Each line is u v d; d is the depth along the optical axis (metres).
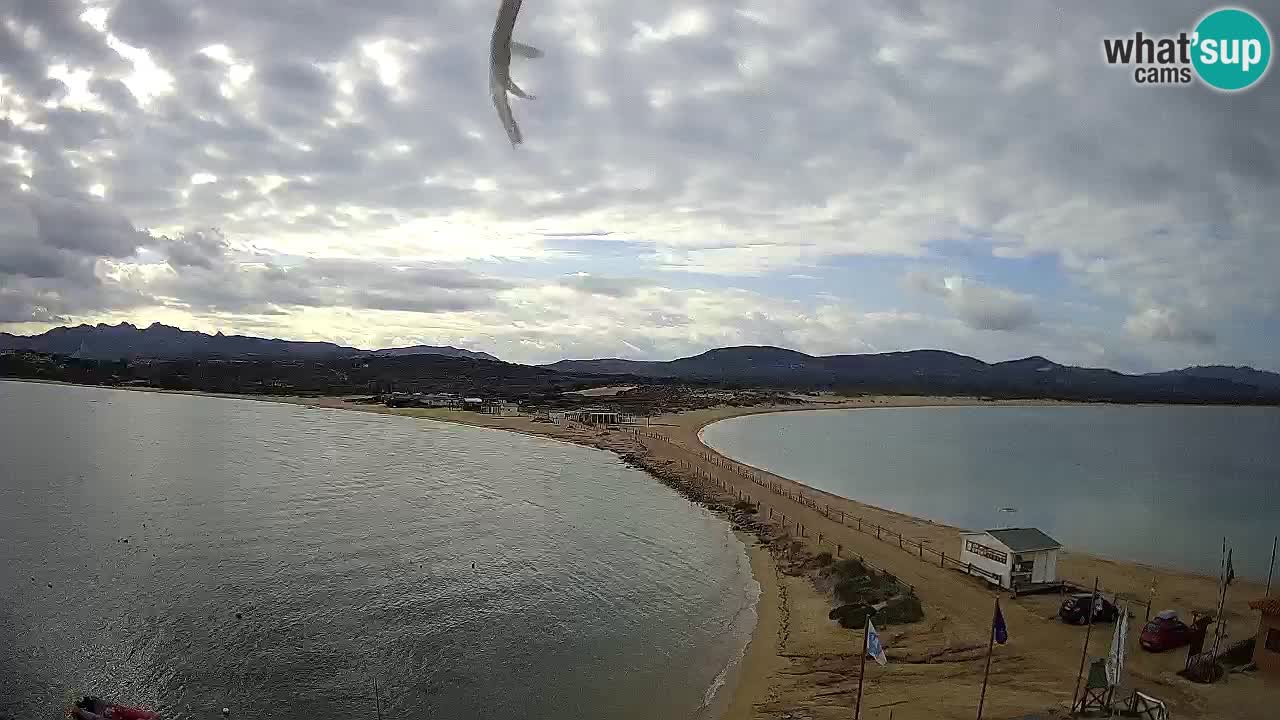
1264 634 30.80
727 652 35.38
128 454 93.44
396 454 102.12
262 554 50.28
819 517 64.06
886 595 40.28
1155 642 32.91
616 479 86.25
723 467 95.75
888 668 31.95
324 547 52.38
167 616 38.84
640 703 30.41
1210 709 27.17
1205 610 40.50
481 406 187.88
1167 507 83.69
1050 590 41.53
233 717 29.11
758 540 57.06
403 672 33.19
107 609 39.66
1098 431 196.38
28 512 61.12
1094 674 26.94
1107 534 68.06
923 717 27.06
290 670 33.12
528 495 74.62
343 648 35.50
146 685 31.53
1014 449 145.88
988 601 39.84
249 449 101.62
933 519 72.44
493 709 29.97
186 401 189.12
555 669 33.56
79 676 32.16
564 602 42.41
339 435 124.12
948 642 34.22
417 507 66.75
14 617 38.25
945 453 136.88
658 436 133.25
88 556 48.94
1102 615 36.69
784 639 36.34
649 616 40.34
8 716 28.72
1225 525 73.50
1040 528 69.50
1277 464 127.62
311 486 75.38
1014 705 27.69
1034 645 33.91
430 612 40.34
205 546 51.97
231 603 40.84
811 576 46.44
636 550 54.03
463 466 93.00
